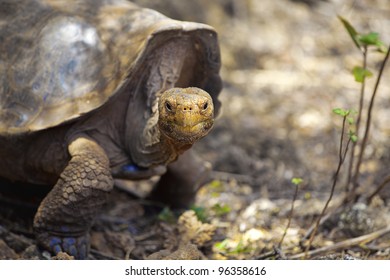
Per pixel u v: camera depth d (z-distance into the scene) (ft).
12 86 14.14
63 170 13.99
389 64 29.96
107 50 14.01
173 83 14.23
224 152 22.31
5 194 16.43
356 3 36.29
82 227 13.69
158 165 13.99
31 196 16.44
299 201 18.65
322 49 32.17
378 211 17.03
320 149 22.72
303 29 34.45
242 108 26.03
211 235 15.35
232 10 33.83
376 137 22.41
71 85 13.75
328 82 28.45
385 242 15.62
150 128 13.41
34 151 14.19
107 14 14.79
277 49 32.04
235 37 32.01
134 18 14.51
